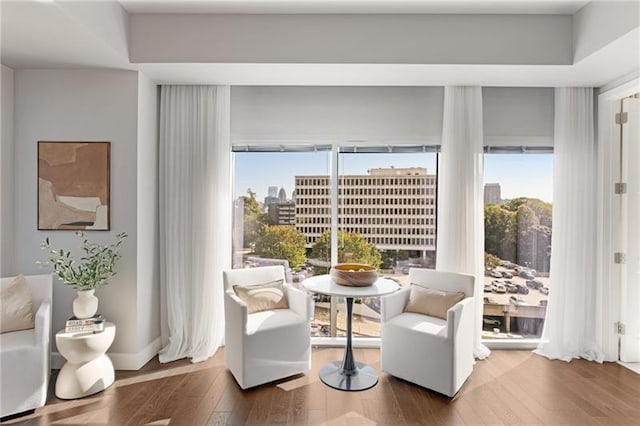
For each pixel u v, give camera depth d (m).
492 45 2.72
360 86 3.39
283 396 2.49
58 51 2.54
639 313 3.09
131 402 2.41
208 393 2.53
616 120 3.16
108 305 2.90
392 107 3.42
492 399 2.47
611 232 3.14
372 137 3.42
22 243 2.89
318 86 3.44
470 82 3.10
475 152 3.19
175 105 3.21
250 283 3.02
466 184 3.17
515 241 3.45
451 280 2.91
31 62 2.73
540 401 2.45
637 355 3.09
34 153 2.88
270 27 2.72
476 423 2.20
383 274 3.48
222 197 3.25
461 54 2.71
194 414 2.28
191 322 3.21
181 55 2.72
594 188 3.23
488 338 3.47
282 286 3.09
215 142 3.22
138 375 2.80
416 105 3.41
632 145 3.11
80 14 2.15
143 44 2.72
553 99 3.38
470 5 2.60
